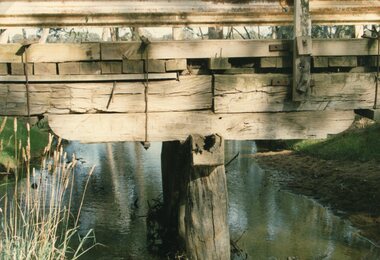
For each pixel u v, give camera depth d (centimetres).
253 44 505
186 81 508
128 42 492
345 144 1384
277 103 518
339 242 810
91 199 1042
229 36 1580
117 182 1192
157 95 505
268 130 522
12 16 490
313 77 517
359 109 540
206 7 517
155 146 1722
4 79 481
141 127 507
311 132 525
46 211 854
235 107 514
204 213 527
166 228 806
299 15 493
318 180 1198
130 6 507
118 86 498
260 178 1262
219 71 512
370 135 1381
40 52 481
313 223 909
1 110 489
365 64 528
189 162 538
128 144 1766
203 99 512
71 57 486
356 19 534
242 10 521
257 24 532
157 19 515
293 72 509
